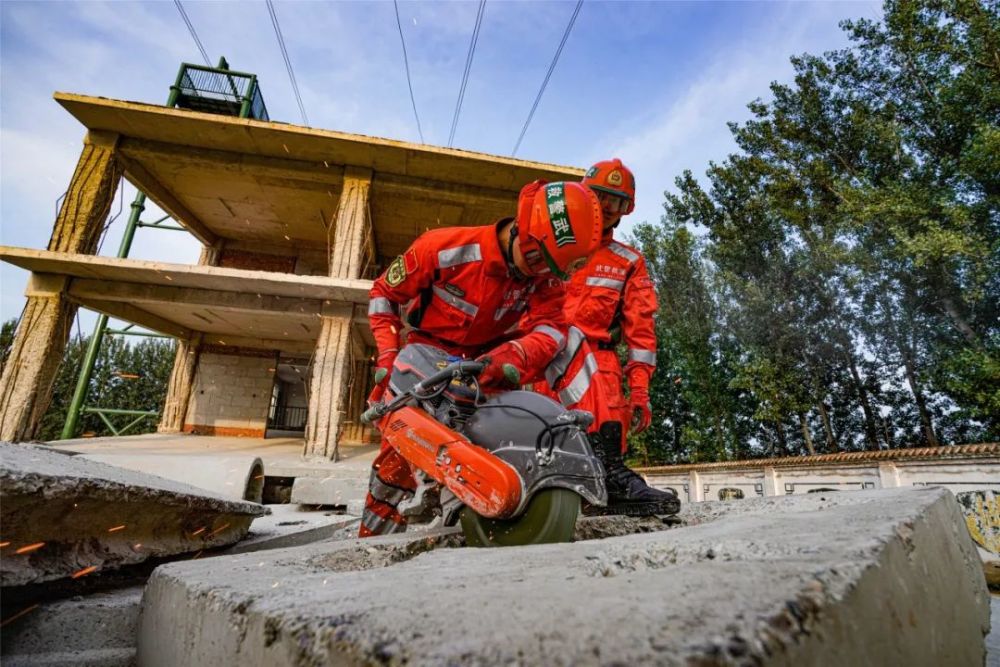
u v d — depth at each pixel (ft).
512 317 6.13
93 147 29.35
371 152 31.60
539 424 4.46
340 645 1.38
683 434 59.93
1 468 2.72
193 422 39.11
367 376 41.32
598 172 9.28
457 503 4.69
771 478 39.52
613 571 2.33
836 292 56.34
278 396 71.97
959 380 40.42
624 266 9.30
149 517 4.28
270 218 39.60
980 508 22.43
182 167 32.37
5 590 3.21
